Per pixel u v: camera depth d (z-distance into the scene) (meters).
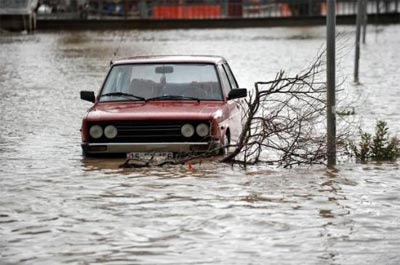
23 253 15.32
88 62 62.50
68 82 48.75
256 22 111.75
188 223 17.16
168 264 14.55
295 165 23.25
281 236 16.17
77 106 37.69
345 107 34.16
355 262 14.54
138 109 24.45
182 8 116.19
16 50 76.50
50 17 111.31
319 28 108.12
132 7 114.56
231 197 19.36
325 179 21.31
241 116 27.23
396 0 119.00
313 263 14.52
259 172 22.27
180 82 25.67
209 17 116.25
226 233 16.41
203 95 25.41
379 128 24.80
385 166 23.09
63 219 17.66
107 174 22.25
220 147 23.36
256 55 68.94
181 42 85.12
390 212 17.92
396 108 35.50
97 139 24.00
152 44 81.69
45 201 19.28
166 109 24.33
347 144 25.52
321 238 16.02
